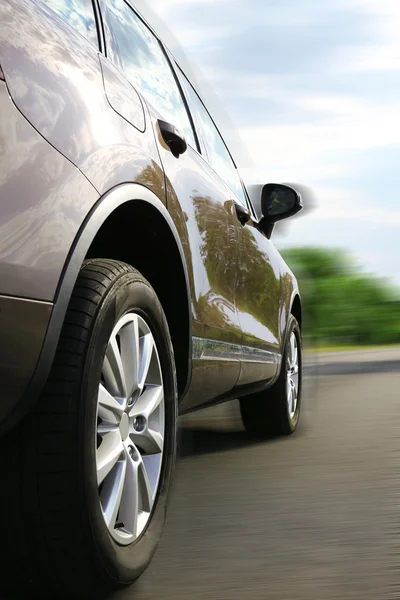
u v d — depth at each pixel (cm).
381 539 280
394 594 226
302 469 409
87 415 211
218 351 361
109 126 243
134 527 238
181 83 384
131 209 256
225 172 434
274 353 489
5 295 188
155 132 290
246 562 259
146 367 254
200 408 380
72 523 207
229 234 381
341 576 242
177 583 241
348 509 322
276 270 504
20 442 207
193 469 420
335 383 942
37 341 197
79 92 229
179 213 298
